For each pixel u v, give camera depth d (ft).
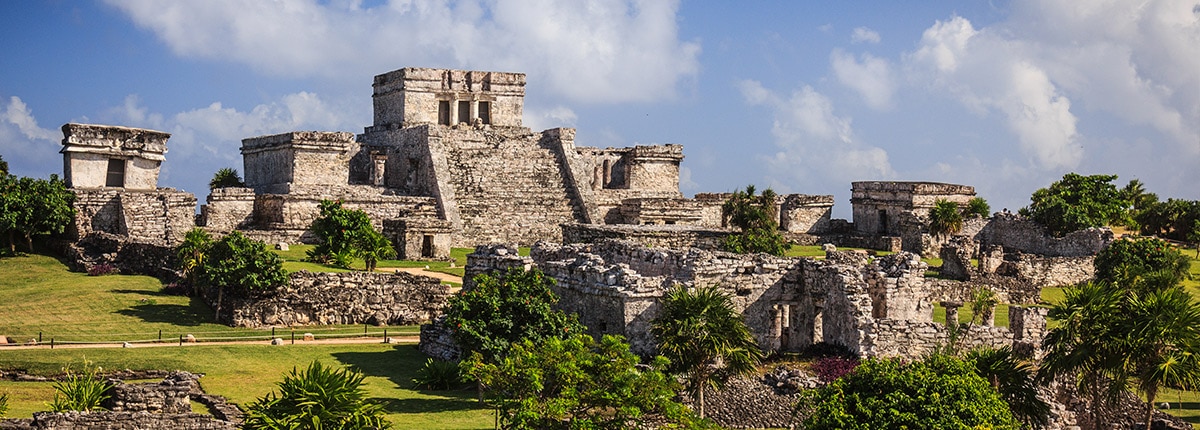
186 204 298.15
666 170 413.80
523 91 410.72
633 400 136.67
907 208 373.40
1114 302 154.20
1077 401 163.73
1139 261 271.08
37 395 158.92
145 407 144.77
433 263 282.36
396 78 392.88
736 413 156.76
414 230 289.12
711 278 172.14
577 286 178.40
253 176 374.43
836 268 172.24
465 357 169.48
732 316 154.61
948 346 162.50
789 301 176.96
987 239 348.59
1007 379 148.15
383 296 223.30
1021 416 147.23
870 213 385.91
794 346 176.76
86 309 213.66
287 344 197.47
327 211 267.80
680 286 159.74
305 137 351.25
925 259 328.49
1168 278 239.71
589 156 414.82
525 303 169.07
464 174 354.54
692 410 149.38
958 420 129.08
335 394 135.95
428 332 195.11
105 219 283.79
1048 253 328.08
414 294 224.94
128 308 215.72
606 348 141.49
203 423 137.28
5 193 264.52
